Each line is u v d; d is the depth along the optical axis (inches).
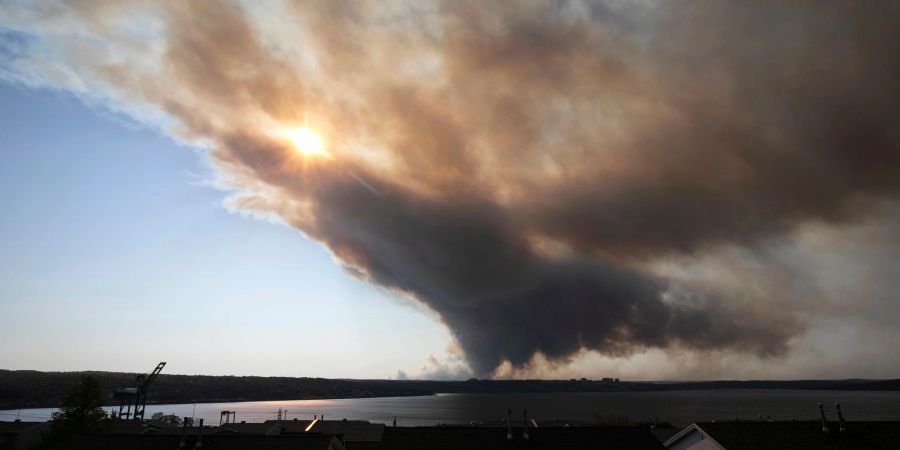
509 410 1604.3
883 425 1459.2
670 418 6948.8
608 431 1631.4
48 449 1337.4
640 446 1560.0
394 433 1598.2
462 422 6958.7
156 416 4114.2
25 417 5816.9
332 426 2679.6
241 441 1360.7
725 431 1430.9
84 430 1991.9
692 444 1499.8
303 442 1352.1
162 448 1332.4
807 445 1368.1
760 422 1497.3
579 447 1535.4
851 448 1352.1
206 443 1352.1
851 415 7190.0
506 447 1526.8
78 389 2058.3
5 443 2263.8
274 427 2394.2
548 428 1648.6
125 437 1381.6
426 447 1525.6
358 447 2033.7
